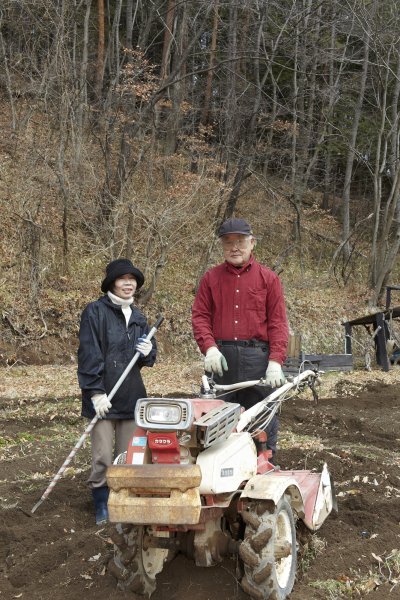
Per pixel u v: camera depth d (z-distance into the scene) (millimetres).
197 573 4250
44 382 12383
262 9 21641
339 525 5184
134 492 3707
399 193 22719
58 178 16641
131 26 22125
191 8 22594
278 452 7512
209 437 3795
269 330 5043
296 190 22297
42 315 15414
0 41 20719
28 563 4586
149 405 3814
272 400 4684
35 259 16016
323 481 4852
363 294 21016
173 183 18172
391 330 16688
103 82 22578
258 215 21891
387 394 12086
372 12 20125
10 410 9938
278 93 27031
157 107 20266
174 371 13977
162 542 4012
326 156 26359
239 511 3977
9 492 6191
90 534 4961
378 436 8906
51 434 8594
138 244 17844
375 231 21547
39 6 19266
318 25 21703
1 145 18672
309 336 18703
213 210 19734
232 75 21266
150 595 4082
